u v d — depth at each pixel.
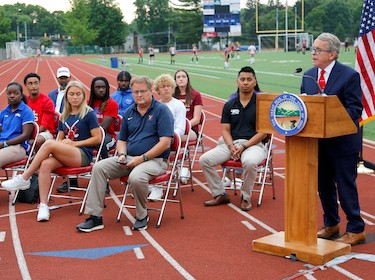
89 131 7.57
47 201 7.22
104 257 5.72
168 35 123.25
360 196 7.88
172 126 6.89
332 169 5.91
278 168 9.77
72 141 7.49
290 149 5.51
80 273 5.30
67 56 102.38
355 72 5.59
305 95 5.15
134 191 6.57
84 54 109.38
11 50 90.81
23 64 60.94
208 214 7.24
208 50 100.00
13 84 8.08
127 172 6.85
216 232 6.49
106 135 8.53
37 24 191.50
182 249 5.93
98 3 119.19
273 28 97.00
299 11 102.06
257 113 5.51
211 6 79.88
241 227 6.66
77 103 7.55
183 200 7.97
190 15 107.88
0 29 97.81
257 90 7.91
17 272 5.36
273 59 52.84
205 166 7.58
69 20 118.44
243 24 102.31
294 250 5.49
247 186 7.33
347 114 5.28
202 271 5.30
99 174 6.65
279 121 5.27
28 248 6.05
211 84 27.81
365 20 8.30
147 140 6.89
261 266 5.38
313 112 5.10
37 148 8.63
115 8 119.94
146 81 6.92
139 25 137.62
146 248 5.98
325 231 6.12
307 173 5.44
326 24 95.44
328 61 5.63
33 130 8.17
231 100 7.76
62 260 5.66
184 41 110.25
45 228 6.76
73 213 7.39
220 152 7.57
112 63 48.00
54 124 9.13
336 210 6.10
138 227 6.61
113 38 119.81
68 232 6.59
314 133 5.11
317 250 5.44
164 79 8.39
